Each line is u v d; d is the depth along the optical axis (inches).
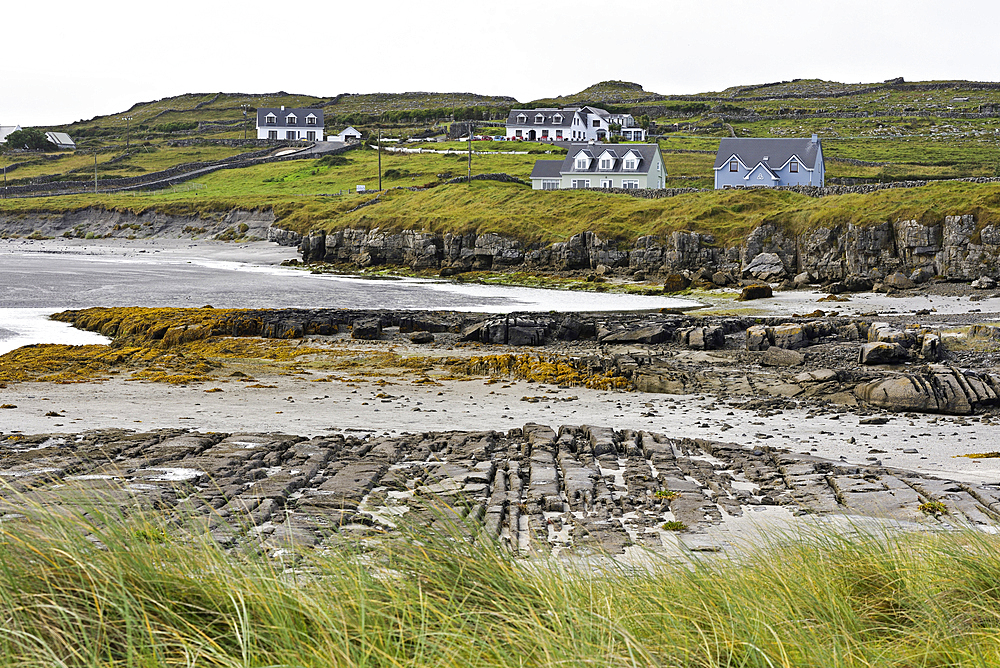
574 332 1726.1
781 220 2906.0
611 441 835.4
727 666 216.7
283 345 1601.9
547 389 1256.2
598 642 225.0
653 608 254.4
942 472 754.2
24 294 2455.7
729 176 4264.3
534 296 2566.4
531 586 264.1
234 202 4702.3
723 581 282.4
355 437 893.8
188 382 1272.1
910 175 4434.1
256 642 214.5
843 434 946.1
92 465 707.4
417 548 282.5
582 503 622.5
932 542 337.7
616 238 3110.2
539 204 3673.7
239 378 1317.7
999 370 1299.2
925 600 271.7
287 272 3400.6
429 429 968.9
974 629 251.3
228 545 420.8
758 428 981.8
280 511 571.5
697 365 1427.2
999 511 578.9
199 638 212.2
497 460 778.2
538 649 219.5
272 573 250.7
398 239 3572.8
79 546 245.1
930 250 2586.1
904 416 1053.2
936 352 1400.1
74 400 1117.1
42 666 196.2
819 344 1560.0
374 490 638.5
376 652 210.8
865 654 233.9
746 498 639.1
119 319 1819.6
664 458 785.6
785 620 241.9
